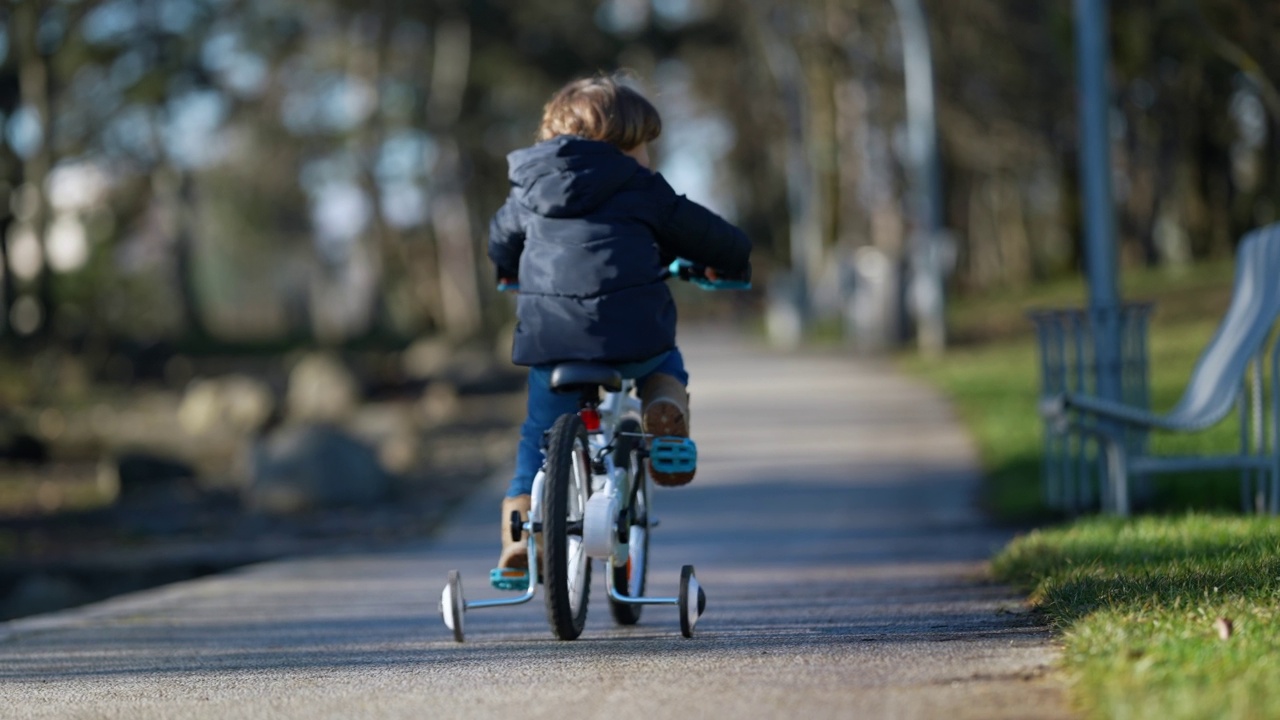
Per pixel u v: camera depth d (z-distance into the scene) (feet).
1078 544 64.49
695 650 47.57
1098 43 98.73
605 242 49.49
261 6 458.09
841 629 50.70
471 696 41.39
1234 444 111.96
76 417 273.54
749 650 46.65
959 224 486.79
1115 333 92.58
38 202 392.68
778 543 92.12
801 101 410.93
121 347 384.68
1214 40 161.38
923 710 35.70
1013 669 39.47
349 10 463.83
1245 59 160.35
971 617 51.01
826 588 67.51
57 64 395.96
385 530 121.90
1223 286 291.99
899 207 424.87
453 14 473.67
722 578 75.36
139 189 455.22
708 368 253.44
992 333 285.84
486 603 52.01
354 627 61.00
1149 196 387.34
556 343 49.42
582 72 481.05
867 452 140.15
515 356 50.29
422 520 125.90
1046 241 551.18
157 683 47.14
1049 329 96.32
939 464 129.59
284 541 122.01
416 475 161.68
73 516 150.20
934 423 158.10
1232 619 40.50
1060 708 34.65
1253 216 388.16
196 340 518.37
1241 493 87.97
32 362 355.97
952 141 404.16
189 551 120.16
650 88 54.44
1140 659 36.27
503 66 488.02
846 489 118.73
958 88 380.58
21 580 115.55
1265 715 30.55
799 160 415.64
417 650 51.67
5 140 401.70
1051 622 46.70
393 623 61.72
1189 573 50.88
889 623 51.37
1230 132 373.20
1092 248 99.19
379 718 39.11
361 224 529.04
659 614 60.34
